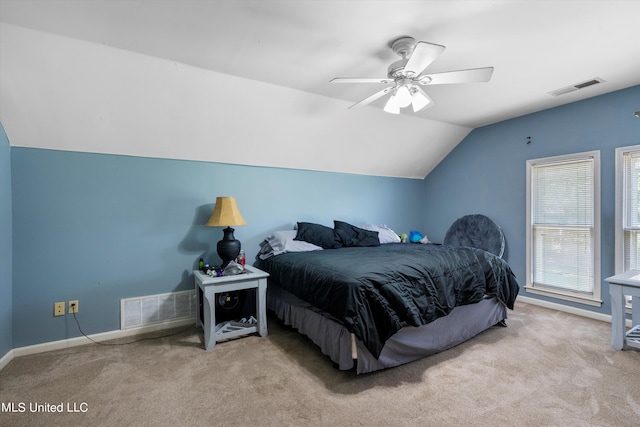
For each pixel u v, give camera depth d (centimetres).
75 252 269
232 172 345
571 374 210
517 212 391
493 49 227
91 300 274
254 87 280
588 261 328
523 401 181
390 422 164
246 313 313
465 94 314
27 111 234
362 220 450
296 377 208
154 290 301
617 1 175
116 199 286
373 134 387
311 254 301
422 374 211
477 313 271
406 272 224
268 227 370
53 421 166
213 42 214
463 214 457
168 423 165
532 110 365
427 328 233
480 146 432
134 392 192
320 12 183
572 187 340
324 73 262
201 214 326
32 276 253
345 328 207
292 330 296
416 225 509
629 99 298
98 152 278
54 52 210
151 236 301
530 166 376
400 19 190
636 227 294
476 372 213
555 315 331
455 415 169
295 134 345
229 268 281
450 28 200
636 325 272
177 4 174
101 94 243
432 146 448
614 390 191
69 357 241
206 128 299
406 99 221
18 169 249
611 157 309
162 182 307
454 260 263
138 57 229
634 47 224
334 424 163
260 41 213
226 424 164
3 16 182
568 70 262
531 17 189
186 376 211
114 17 185
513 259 395
